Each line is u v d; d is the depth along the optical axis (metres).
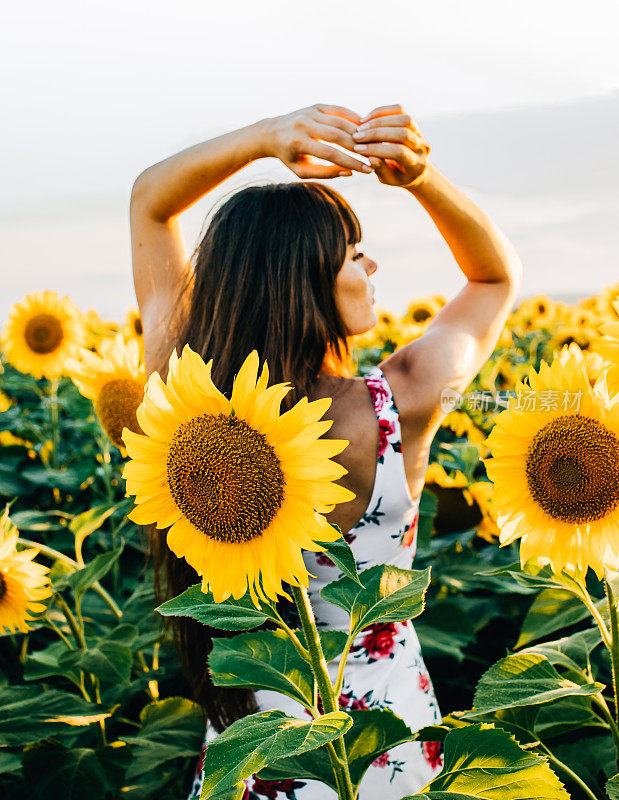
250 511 0.97
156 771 2.29
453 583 2.86
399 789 1.49
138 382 2.17
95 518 2.51
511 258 1.66
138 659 2.55
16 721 2.03
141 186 1.80
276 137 1.42
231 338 1.50
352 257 1.59
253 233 1.51
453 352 1.54
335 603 1.15
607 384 1.23
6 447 4.82
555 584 1.44
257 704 1.59
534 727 1.43
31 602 1.86
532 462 1.24
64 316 4.60
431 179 1.50
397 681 1.57
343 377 1.60
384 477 1.49
